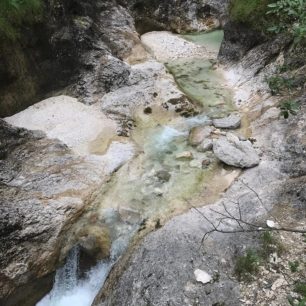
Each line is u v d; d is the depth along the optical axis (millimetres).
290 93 9094
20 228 6496
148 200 7441
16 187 7258
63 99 10328
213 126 9320
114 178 7922
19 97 9750
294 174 7328
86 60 10836
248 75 10898
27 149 8211
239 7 11617
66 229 6859
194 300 5527
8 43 9328
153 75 11094
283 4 5867
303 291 5348
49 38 10320
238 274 5805
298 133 8016
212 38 15047
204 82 11422
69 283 6797
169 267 6008
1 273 6082
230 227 6551
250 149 8078
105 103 10109
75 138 8875
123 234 6887
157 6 15453
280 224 6430
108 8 13398
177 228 6668
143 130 9438
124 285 6000
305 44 9383
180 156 8492
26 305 6422
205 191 7520
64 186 7508
